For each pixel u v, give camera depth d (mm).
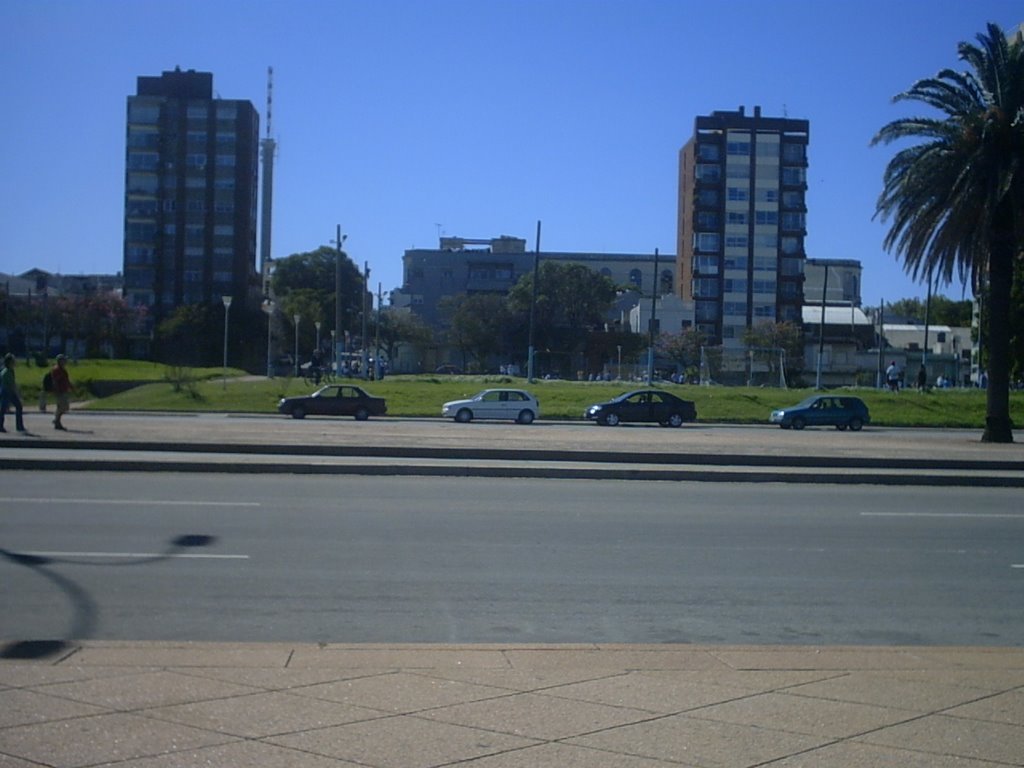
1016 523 16078
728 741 5992
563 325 104562
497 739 5953
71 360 79688
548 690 6922
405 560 12203
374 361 77812
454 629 9328
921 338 115375
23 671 7160
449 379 69438
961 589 11422
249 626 9234
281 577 11148
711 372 72062
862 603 10688
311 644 8219
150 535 13297
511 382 64250
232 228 99750
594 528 14664
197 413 48625
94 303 93562
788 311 101188
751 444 29281
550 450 24000
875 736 6121
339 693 6750
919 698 6902
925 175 33906
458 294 115625
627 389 58875
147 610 9656
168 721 6137
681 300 101625
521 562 12250
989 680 7383
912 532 15070
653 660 7801
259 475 20078
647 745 5902
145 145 99438
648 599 10633
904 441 34250
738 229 100812
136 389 55688
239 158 99875
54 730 5949
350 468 20609
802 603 10633
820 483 21391
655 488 19500
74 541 12797
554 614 9938
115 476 19375
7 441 23938
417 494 17734
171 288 99750
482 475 20859
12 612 9469
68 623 9148
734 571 12070
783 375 70500
